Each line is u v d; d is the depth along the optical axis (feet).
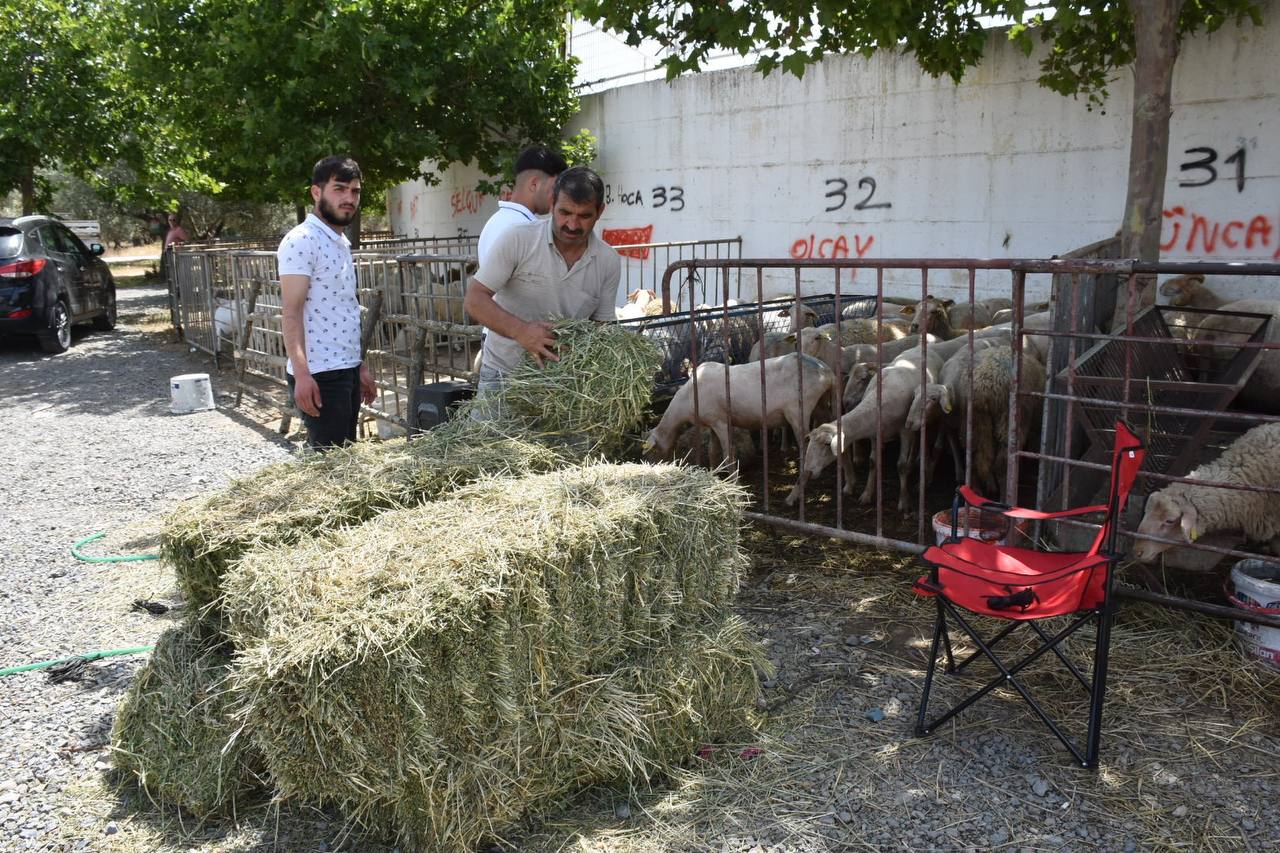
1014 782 9.96
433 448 12.16
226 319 36.81
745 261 15.64
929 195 28.99
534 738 9.07
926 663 12.51
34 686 12.79
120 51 41.29
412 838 8.94
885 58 29.25
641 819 9.62
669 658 10.21
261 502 10.80
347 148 36.40
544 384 12.32
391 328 24.13
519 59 38.47
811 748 10.71
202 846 9.46
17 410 31.68
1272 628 11.65
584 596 9.44
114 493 21.88
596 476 11.03
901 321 24.17
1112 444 13.24
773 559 16.48
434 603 8.25
